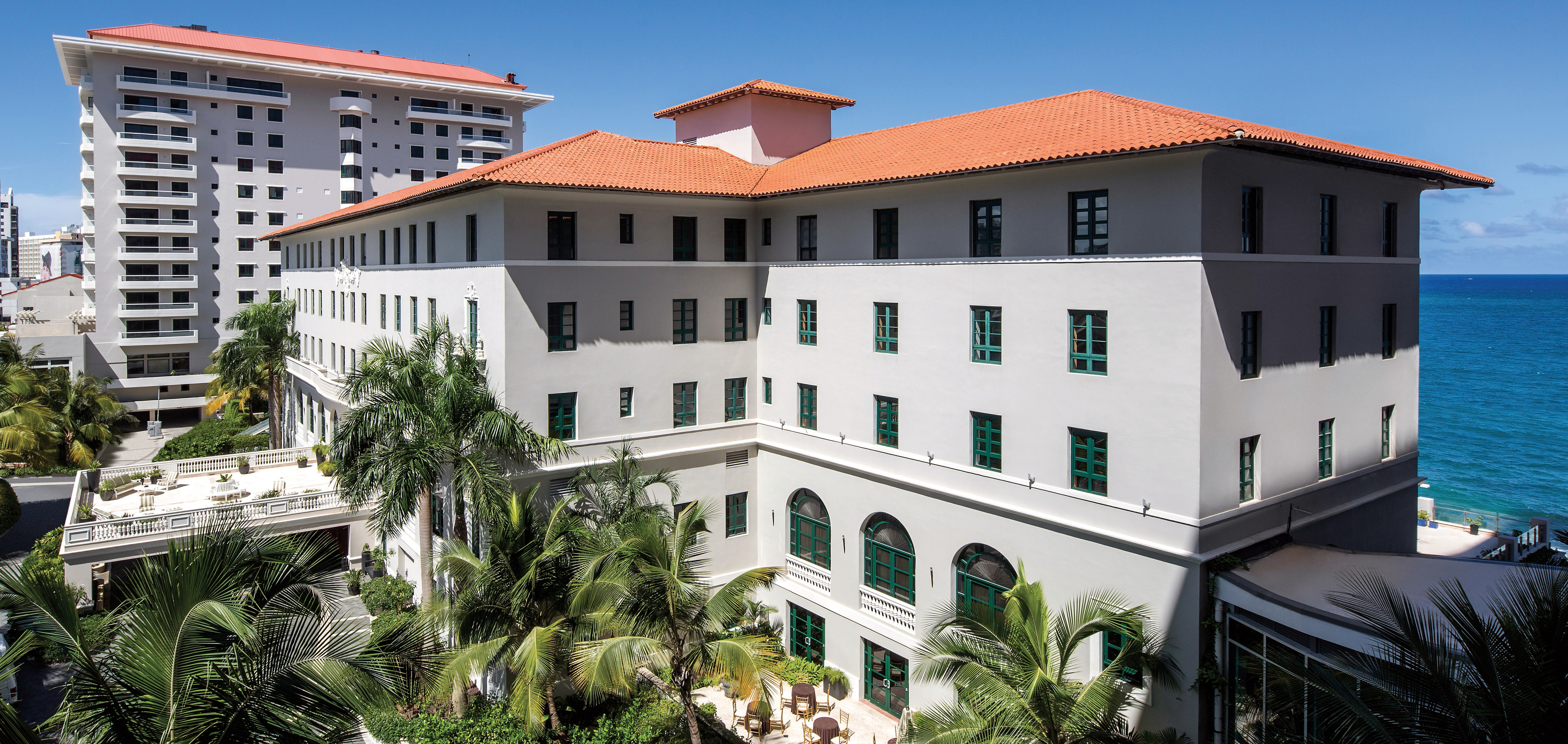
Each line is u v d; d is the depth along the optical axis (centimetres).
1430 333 17250
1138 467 2089
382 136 8912
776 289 3177
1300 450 2277
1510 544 3819
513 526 2175
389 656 1480
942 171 2412
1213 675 1959
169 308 7919
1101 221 2180
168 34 8169
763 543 3266
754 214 3250
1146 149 1966
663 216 3055
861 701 2817
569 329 2875
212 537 1459
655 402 3053
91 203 8400
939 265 2553
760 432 3256
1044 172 2283
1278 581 1956
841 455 2897
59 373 6366
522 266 2750
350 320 4391
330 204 8562
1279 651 1864
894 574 2764
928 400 2603
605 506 2633
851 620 2841
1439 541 3947
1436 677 1131
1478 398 11306
